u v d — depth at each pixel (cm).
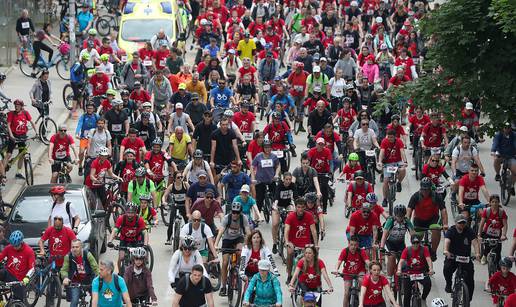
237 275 6469
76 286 6112
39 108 10131
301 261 6097
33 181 9281
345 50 11175
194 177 7719
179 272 6069
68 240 6562
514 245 6881
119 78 12106
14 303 6078
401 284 6425
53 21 15712
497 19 6725
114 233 6688
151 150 8375
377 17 13538
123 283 5697
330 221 8381
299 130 10525
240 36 12556
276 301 5838
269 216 8231
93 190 7931
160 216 8350
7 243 6762
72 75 11162
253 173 7988
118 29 13775
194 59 13950
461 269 6631
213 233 7038
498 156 8775
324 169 8069
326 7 13862
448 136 9031
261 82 11044
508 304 6078
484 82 6950
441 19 7000
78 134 8919
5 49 13012
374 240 6762
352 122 9562
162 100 10119
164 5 13575
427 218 7050
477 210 7512
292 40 13775
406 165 8338
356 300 6147
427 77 7206
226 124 8269
